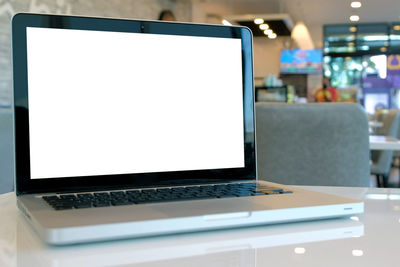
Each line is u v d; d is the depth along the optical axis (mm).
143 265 320
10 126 1043
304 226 458
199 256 343
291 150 1288
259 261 327
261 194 550
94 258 341
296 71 10570
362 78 10766
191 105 649
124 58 612
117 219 401
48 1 4832
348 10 9320
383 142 1899
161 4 7574
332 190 754
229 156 672
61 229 368
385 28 10555
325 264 319
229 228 445
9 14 4363
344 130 1248
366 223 475
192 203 485
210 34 666
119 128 604
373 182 5004
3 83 4328
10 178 1047
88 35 595
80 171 581
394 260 330
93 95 593
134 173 609
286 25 8352
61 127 575
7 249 369
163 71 633
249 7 8977
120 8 6250
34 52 566
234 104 681
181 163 638
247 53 696
